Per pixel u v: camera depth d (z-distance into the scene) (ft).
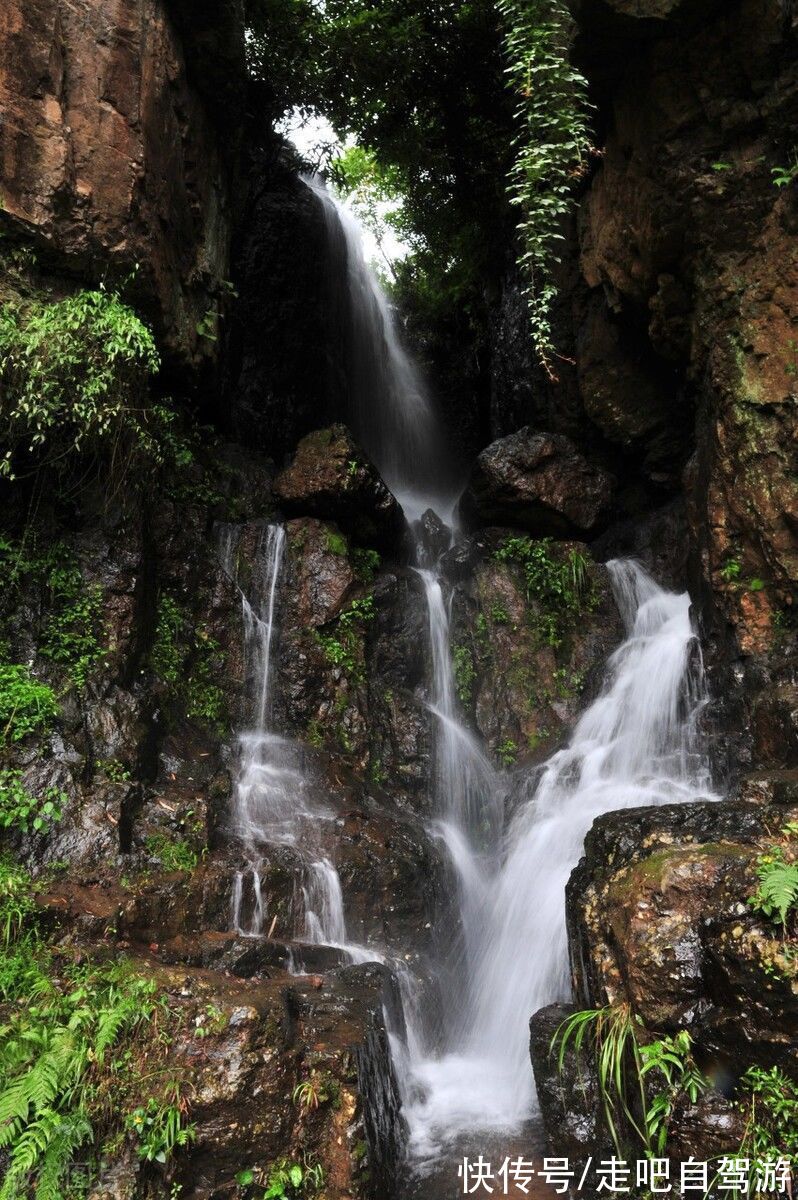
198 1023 15.47
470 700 33.04
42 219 21.27
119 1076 14.62
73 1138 13.58
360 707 29.78
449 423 54.80
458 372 55.26
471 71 39.73
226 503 31.78
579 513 34.65
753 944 13.84
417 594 34.12
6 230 20.84
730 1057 14.17
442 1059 22.13
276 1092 15.19
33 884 18.29
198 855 21.43
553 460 34.81
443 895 26.25
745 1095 14.06
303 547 31.22
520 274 42.32
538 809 27.48
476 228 45.39
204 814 22.18
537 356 40.06
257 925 21.56
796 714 20.65
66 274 22.62
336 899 23.49
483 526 36.47
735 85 23.88
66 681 21.91
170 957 18.61
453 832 29.58
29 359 20.18
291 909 22.27
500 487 34.40
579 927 17.58
